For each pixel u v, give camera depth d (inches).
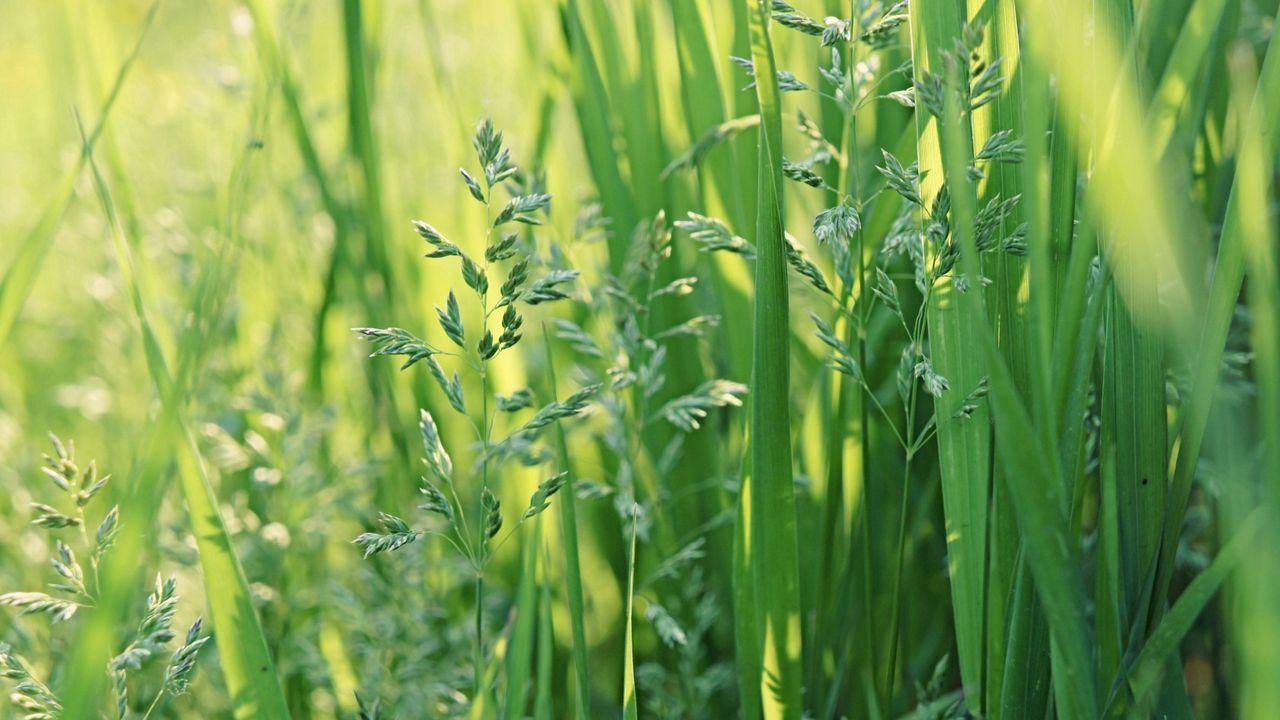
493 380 31.7
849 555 28.5
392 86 38.9
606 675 32.0
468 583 32.1
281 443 32.1
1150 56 27.5
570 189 33.8
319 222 35.2
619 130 31.9
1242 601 23.7
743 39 29.0
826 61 30.2
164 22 52.7
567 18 31.9
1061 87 24.9
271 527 30.8
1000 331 25.8
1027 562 25.4
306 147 32.9
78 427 35.9
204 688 30.0
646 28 31.3
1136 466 25.3
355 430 34.1
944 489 26.0
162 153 43.1
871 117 31.2
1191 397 24.8
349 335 35.1
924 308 25.9
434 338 32.5
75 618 29.3
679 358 31.4
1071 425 25.0
